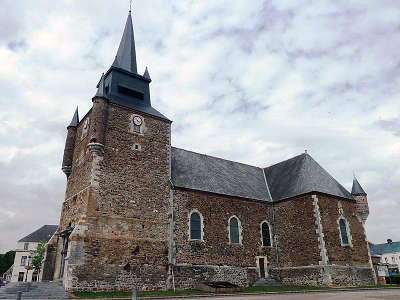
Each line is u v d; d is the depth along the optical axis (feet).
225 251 68.33
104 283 52.80
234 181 81.87
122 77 72.33
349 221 76.38
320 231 68.64
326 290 57.98
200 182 73.15
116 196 59.31
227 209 72.74
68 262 50.70
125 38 81.46
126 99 70.44
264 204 80.02
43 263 63.10
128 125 66.08
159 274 58.90
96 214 55.93
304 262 69.92
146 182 64.13
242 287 62.08
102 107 62.69
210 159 85.76
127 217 59.21
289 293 53.62
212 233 68.03
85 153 64.28
